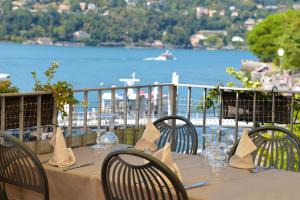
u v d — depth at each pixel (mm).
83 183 3545
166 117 4684
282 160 4105
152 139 4148
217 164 3561
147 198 3059
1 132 3537
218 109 6168
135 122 6004
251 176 3541
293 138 4051
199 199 3062
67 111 5066
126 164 3027
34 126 4680
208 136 3908
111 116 4312
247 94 5844
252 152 3977
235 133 5887
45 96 4738
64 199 3660
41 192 3518
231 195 3125
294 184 3393
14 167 3611
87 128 5219
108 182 3143
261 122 5816
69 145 4723
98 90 5410
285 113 5707
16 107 4527
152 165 2924
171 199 2971
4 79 4867
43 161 3863
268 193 3189
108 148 4203
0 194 3754
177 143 4609
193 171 3631
